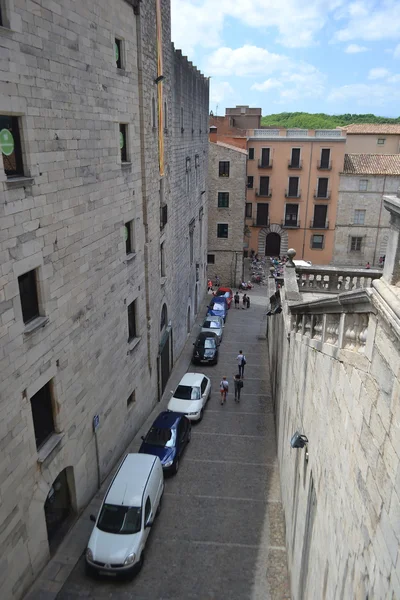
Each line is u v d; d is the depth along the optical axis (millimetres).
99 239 13828
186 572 11922
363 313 5945
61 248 11500
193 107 30875
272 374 23641
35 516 10977
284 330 16422
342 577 6109
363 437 5512
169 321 25031
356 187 49344
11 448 9828
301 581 9461
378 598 4625
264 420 20750
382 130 56750
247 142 49812
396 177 48375
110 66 13891
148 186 18484
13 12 8938
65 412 12195
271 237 54406
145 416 20125
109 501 12500
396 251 4980
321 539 7586
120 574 11352
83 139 12336
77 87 11805
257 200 52031
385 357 4824
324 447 7777
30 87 9703
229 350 30422
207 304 41469
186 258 30578
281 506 14617
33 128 9922
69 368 12305
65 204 11555
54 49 10555
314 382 9141
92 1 12375
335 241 51594
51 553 12078
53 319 11273
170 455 16172
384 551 4543
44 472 11250
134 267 17422
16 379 9859
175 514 14172
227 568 12062
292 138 49062
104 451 15219
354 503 5723
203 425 20203
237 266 47906
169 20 21906
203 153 37031
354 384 6043
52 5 10336
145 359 19688
